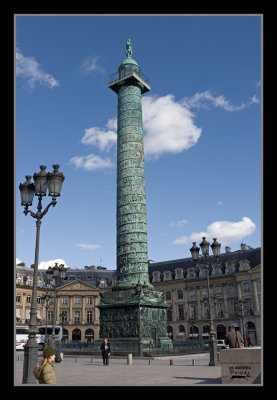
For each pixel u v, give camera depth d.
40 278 70.56
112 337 29.20
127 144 32.38
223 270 62.38
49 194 13.07
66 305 69.50
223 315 60.12
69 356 28.69
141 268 29.73
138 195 31.05
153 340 28.66
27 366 10.73
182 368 17.36
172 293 65.94
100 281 74.25
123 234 30.38
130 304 28.45
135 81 34.38
